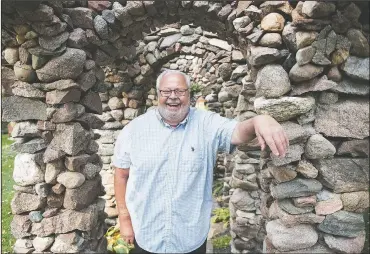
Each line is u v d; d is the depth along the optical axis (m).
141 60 5.09
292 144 2.09
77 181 2.73
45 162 2.72
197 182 2.07
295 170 2.13
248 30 2.19
